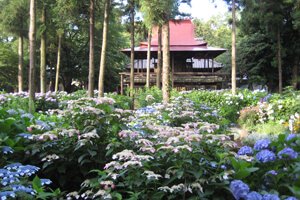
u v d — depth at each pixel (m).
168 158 3.66
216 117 8.67
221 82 33.78
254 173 3.63
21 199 3.00
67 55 36.00
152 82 33.31
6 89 39.41
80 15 21.41
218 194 3.40
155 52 33.34
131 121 5.04
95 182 3.53
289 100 12.46
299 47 30.61
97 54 34.41
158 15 14.07
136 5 22.53
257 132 10.96
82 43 36.88
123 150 3.92
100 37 31.75
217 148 4.05
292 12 27.44
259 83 32.84
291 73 32.53
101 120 4.46
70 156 4.25
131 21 23.48
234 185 3.17
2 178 3.13
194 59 37.09
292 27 29.83
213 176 3.38
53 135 4.20
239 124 13.43
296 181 3.42
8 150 3.96
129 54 34.34
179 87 33.31
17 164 3.36
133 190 3.46
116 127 4.51
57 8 19.78
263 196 3.13
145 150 3.78
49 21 24.70
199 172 3.43
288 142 4.20
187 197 3.51
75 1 18.17
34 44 13.12
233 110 14.97
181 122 7.19
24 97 14.44
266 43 31.86
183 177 3.50
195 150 3.68
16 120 4.97
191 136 3.79
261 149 4.13
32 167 3.32
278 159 3.74
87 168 4.28
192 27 37.47
